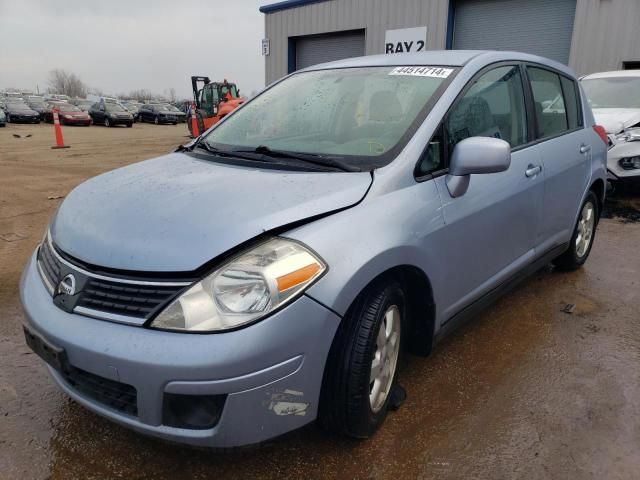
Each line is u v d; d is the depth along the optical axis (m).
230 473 2.13
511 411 2.53
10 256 4.82
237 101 20.09
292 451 2.25
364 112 2.76
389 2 14.97
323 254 1.93
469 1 13.78
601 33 11.56
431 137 2.50
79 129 30.00
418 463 2.18
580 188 3.92
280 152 2.64
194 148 3.12
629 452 2.25
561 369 2.90
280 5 17.97
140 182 2.47
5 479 2.10
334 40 17.08
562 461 2.19
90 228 2.12
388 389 2.36
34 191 8.19
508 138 3.09
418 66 2.96
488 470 2.14
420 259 2.29
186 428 1.84
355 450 2.25
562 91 3.85
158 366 1.75
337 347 2.04
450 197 2.51
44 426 2.42
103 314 1.88
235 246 1.86
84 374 1.96
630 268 4.52
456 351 3.09
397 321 2.35
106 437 2.35
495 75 3.06
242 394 1.78
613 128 6.96
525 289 4.03
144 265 1.87
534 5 12.77
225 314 1.78
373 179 2.27
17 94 61.56
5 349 3.11
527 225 3.22
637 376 2.84
